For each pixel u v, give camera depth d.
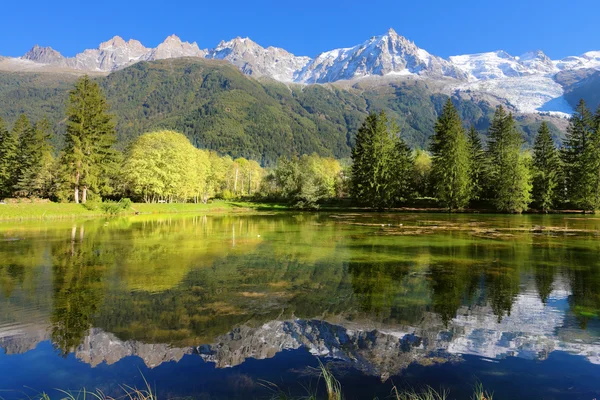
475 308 9.61
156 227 31.67
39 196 65.12
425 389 5.46
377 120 67.44
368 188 62.69
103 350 7.01
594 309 9.49
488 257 17.11
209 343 7.32
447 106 63.75
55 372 6.15
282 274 13.55
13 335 7.80
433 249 19.41
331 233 27.06
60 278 12.90
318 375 5.92
